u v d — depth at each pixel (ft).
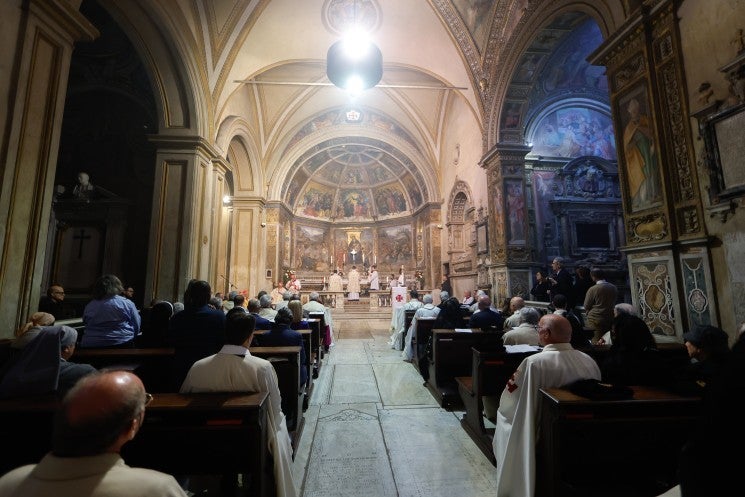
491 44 32.40
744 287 12.42
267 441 7.82
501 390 12.37
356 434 13.39
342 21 34.40
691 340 8.56
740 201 12.49
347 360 25.73
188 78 27.55
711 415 4.26
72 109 35.09
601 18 19.72
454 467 11.02
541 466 8.11
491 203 35.24
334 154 68.69
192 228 27.66
